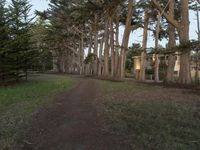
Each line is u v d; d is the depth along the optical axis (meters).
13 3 27.33
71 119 10.38
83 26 61.91
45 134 8.25
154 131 8.40
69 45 76.44
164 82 30.06
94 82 34.50
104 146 7.08
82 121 9.98
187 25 25.16
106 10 36.88
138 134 8.09
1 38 25.94
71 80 39.34
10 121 10.04
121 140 7.55
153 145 7.02
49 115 11.22
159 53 27.47
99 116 10.90
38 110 12.48
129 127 8.99
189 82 25.33
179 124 9.34
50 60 87.56
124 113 11.50
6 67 26.98
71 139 7.70
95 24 52.50
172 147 6.84
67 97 18.06
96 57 60.22
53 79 40.84
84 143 7.33
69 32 66.31
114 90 22.72
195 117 10.55
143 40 41.72
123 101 15.35
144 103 14.41
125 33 39.03
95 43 60.12
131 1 38.09
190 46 23.98
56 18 60.12
